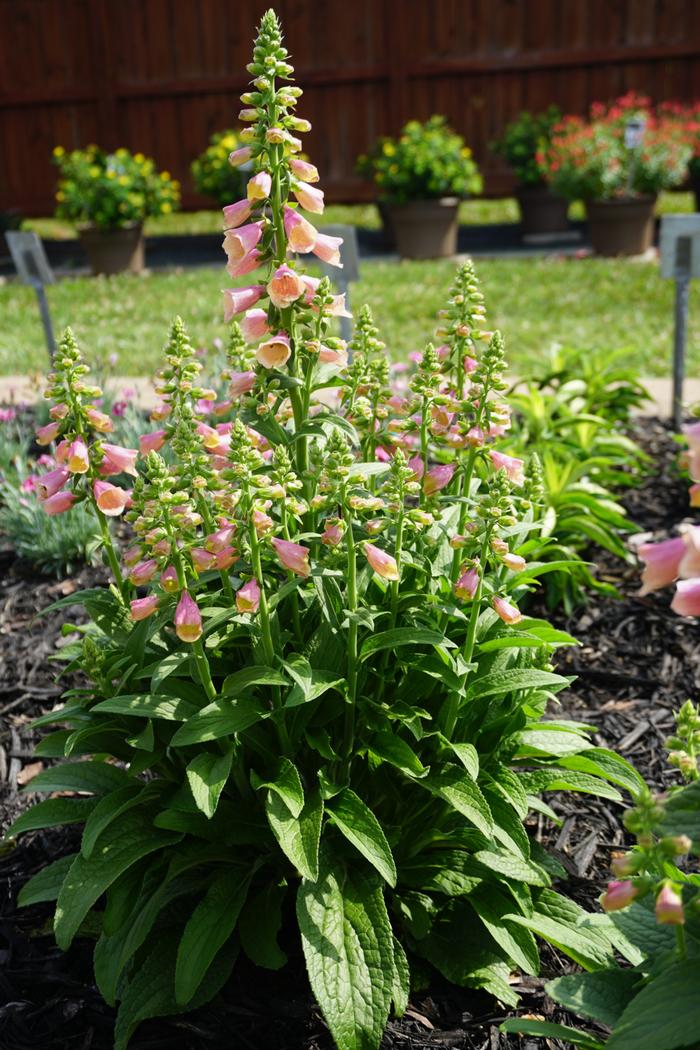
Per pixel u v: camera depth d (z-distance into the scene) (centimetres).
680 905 173
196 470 231
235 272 231
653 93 1495
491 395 250
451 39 1491
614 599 447
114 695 244
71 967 261
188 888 248
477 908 250
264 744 244
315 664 240
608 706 379
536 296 1038
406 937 258
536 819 315
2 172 1557
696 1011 177
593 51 1473
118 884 239
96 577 470
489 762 256
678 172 1260
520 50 1492
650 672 399
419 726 236
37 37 1492
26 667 404
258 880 260
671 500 538
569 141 1283
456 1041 239
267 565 256
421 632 230
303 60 1502
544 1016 248
